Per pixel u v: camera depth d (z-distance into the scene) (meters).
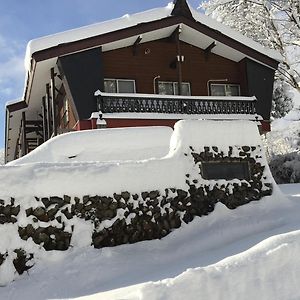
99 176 7.51
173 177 8.19
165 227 7.83
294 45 21.83
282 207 8.69
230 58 18.50
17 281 6.37
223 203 8.47
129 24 15.73
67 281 6.29
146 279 5.83
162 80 17.47
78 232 7.09
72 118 16.67
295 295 5.60
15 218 6.73
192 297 5.23
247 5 22.33
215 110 16.81
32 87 18.09
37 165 7.28
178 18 16.31
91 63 15.38
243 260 5.70
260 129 17.22
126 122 15.32
